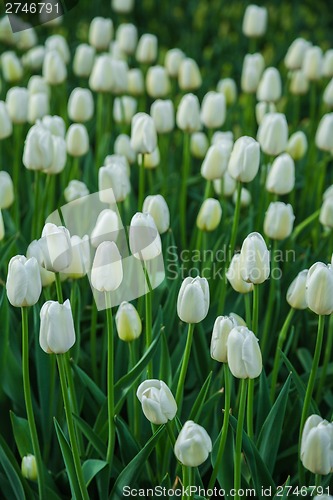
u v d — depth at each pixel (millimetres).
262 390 3324
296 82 6102
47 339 2580
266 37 9422
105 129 6281
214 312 4133
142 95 6387
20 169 5762
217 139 4910
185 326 4043
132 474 3025
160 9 10211
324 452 2539
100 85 5336
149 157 4586
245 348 2535
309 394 2969
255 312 3035
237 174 3705
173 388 3312
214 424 3461
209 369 3711
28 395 2850
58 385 3619
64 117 6027
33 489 3273
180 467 3215
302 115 7715
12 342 3764
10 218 4449
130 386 3146
